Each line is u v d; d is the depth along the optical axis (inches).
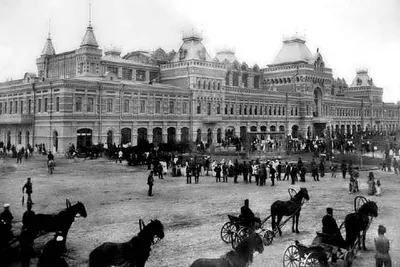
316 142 3243.1
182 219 999.0
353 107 5467.5
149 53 4286.4
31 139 2952.8
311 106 4665.4
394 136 4018.2
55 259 508.7
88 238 834.2
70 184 1541.6
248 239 536.4
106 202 1208.8
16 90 3093.0
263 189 1482.5
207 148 3186.5
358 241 751.1
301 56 4817.9
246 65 4778.5
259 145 3085.6
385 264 618.5
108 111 2883.9
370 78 5910.4
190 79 3464.6
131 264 555.5
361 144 3189.0
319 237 681.0
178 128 3336.6
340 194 1397.6
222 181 1704.0
